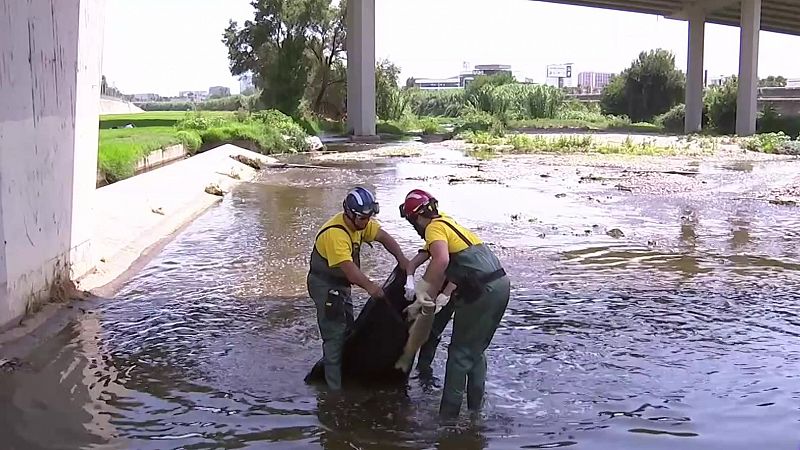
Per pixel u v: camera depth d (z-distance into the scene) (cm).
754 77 5319
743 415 566
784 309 852
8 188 712
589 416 564
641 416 564
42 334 734
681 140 4528
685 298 898
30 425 540
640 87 7644
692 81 6000
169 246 1219
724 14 6444
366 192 600
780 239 1307
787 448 512
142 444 512
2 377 629
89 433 529
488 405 582
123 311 834
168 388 613
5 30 695
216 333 759
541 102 7088
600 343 729
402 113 6259
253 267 1061
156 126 3772
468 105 7188
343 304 615
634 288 945
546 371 655
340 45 5594
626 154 3519
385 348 611
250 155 2834
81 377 635
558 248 1198
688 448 511
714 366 668
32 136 764
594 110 7725
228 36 5431
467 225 1409
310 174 2505
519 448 511
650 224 1457
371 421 553
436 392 611
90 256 962
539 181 2252
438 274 532
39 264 791
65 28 840
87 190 945
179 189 1750
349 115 4722
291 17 5297
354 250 618
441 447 511
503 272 556
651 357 691
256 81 5512
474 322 549
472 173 2511
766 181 2308
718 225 1456
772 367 666
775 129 5419
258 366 665
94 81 950
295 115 5016
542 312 833
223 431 534
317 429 538
